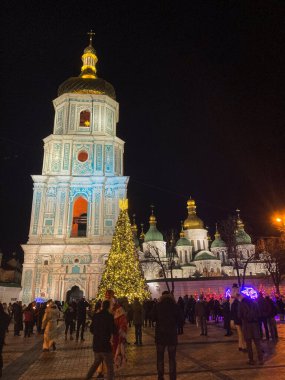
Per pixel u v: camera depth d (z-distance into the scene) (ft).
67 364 42.42
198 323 87.25
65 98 181.98
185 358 43.06
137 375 34.96
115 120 188.75
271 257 153.89
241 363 38.68
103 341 29.48
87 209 160.56
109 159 170.71
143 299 106.63
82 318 67.36
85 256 150.92
